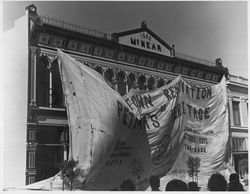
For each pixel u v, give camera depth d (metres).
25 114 17.91
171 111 22.25
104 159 19.17
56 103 18.89
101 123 19.16
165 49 22.67
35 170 17.84
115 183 19.50
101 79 19.80
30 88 18.03
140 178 20.44
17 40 18.72
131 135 20.41
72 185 18.22
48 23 19.06
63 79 18.47
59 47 19.09
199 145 23.30
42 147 18.19
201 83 24.20
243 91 25.97
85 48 19.84
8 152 18.28
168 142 21.88
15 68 18.59
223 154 24.11
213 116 24.28
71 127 18.36
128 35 21.36
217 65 24.34
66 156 18.70
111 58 20.80
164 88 22.30
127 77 21.30
